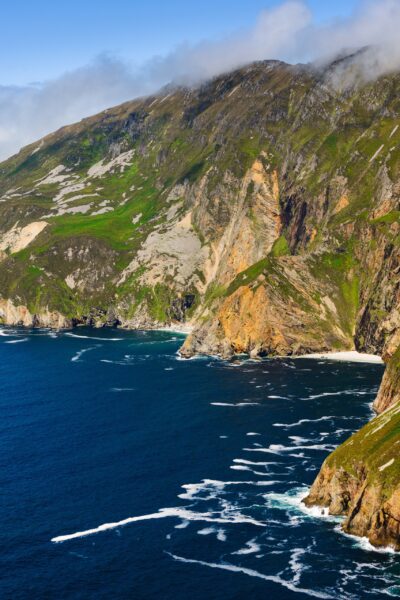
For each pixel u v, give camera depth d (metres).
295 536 97.06
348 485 102.44
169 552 93.88
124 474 121.12
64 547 95.69
